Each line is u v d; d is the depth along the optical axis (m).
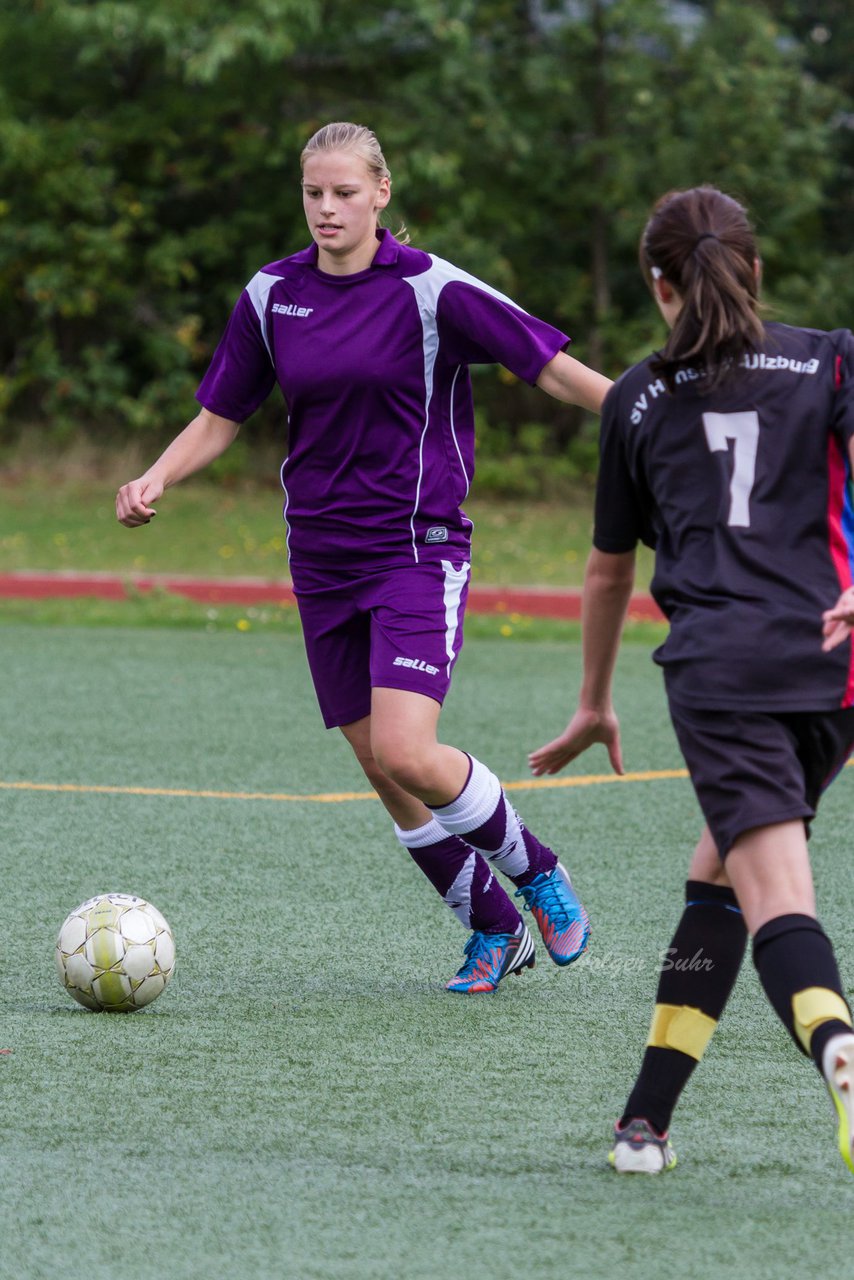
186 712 32.94
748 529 10.37
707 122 69.06
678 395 10.67
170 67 66.25
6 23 69.62
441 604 15.10
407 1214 10.48
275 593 49.00
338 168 14.47
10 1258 9.75
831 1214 10.55
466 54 67.19
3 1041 14.20
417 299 14.65
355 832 23.09
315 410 14.92
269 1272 9.58
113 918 15.09
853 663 10.32
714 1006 11.19
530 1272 9.59
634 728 32.00
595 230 71.94
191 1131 12.04
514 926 16.08
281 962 16.94
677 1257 9.82
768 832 10.09
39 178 68.62
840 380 10.56
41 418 72.56
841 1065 9.34
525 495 69.25
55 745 29.27
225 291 70.56
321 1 66.38
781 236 71.94
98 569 53.03
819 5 77.44
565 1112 12.55
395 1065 13.69
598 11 68.69
